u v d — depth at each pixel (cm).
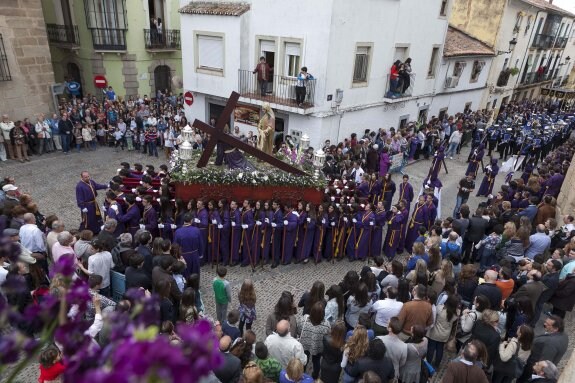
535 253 899
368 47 1678
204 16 1709
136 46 2150
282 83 1633
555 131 2195
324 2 1434
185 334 131
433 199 1173
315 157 1042
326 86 1541
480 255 1005
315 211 1025
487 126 2253
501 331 654
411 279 720
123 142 1778
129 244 747
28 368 634
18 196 927
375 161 1617
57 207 1235
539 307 770
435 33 2036
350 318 666
